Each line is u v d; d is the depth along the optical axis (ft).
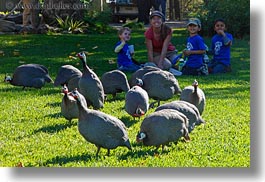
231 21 63.31
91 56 45.88
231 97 28.30
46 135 21.04
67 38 60.03
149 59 38.22
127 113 24.06
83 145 19.76
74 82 26.71
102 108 25.08
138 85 24.80
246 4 63.67
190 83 32.60
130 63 37.63
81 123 17.85
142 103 22.56
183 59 38.06
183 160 18.26
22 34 64.64
